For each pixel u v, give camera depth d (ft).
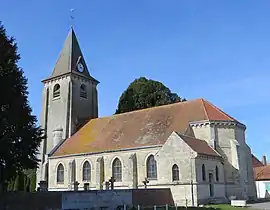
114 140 156.46
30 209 91.09
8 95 97.76
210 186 125.08
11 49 102.27
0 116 95.04
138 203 109.70
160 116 156.56
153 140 142.51
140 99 215.92
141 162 141.28
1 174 95.45
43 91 202.59
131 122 163.53
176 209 98.99
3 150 91.86
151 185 132.26
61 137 185.68
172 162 125.08
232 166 138.41
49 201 93.09
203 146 132.77
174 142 126.41
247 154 147.23
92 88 205.46
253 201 136.05
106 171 151.02
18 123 98.27
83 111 195.52
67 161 164.86
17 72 102.27
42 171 176.96
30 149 99.71
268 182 195.31
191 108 151.43
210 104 153.17
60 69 199.82
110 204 102.78
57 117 191.31
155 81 222.89
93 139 166.50
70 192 96.12
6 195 90.07
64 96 191.72
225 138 140.87
